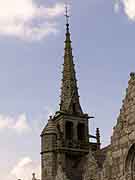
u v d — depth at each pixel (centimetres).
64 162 6394
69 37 7775
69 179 5969
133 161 4381
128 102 4522
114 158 4556
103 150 5759
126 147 4416
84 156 6594
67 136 6775
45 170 6369
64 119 6812
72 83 7344
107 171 4609
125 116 4525
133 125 4375
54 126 6662
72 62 7594
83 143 6719
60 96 7288
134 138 4325
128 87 4562
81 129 6906
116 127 4628
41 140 6650
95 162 5131
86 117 6981
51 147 6475
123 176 4369
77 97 7219
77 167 6462
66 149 6519
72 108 7012
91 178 5088
